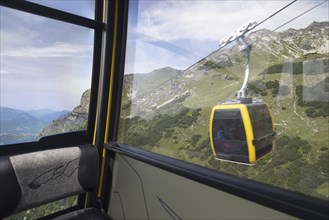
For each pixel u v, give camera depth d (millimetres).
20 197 1116
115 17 1569
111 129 1660
